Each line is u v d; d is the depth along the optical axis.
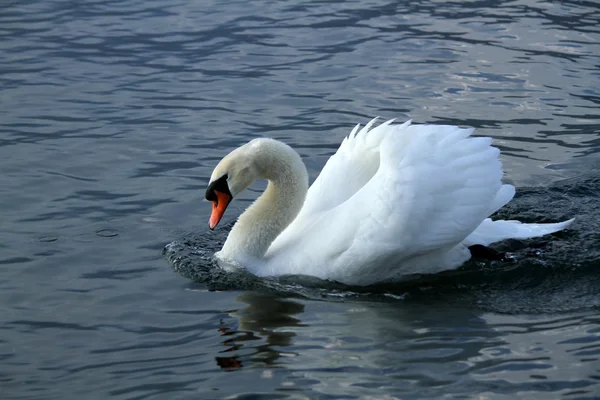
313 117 16.53
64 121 16.41
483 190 11.15
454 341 9.55
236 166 11.78
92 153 15.17
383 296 10.92
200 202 13.62
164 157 15.06
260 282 11.35
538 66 18.42
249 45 19.92
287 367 9.12
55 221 12.91
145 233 12.66
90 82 18.14
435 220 10.99
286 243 11.90
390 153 11.20
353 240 11.12
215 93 17.61
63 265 11.70
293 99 17.30
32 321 10.31
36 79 18.25
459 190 11.07
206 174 14.46
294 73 18.47
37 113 16.72
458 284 11.22
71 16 21.75
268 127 16.14
